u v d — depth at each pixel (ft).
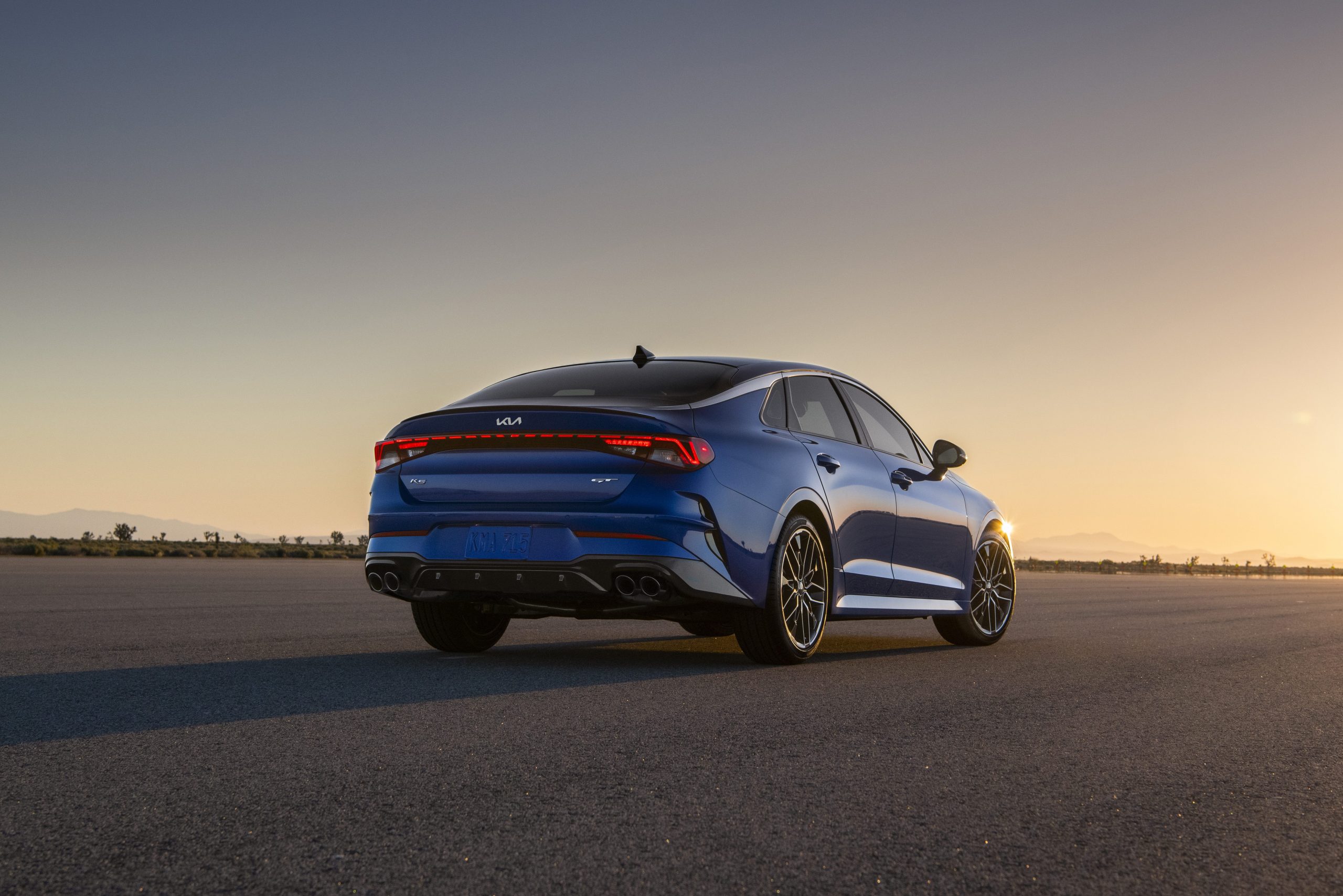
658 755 11.11
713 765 10.73
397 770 10.38
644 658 19.67
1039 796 9.80
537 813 8.96
